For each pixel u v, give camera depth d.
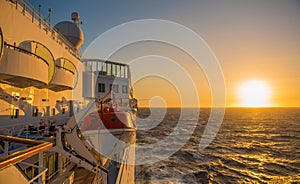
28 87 10.09
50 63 10.61
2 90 8.09
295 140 40.72
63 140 6.36
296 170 21.44
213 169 20.80
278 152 29.97
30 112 10.27
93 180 7.20
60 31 19.77
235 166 22.41
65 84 12.63
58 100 14.33
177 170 19.47
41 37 11.25
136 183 15.55
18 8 9.17
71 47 18.62
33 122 10.25
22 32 9.10
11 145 6.08
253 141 39.06
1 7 7.55
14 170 1.90
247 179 18.55
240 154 28.11
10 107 8.55
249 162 24.22
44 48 10.39
